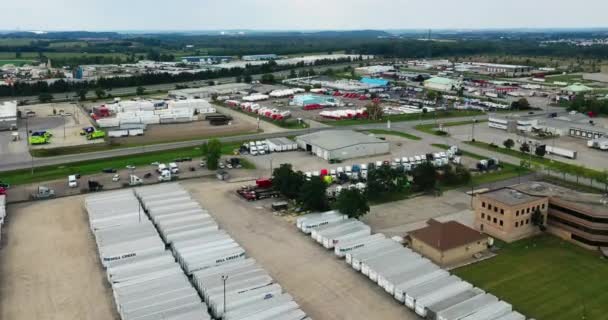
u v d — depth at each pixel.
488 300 61.38
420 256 74.00
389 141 153.62
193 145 148.50
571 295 66.06
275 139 148.88
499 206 83.56
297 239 84.06
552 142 152.88
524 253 79.06
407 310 62.53
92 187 109.19
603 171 116.50
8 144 147.75
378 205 100.69
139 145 148.12
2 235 85.12
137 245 76.88
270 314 58.34
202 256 73.81
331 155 130.75
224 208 98.81
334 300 64.81
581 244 81.81
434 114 199.00
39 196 104.44
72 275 71.06
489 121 176.00
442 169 117.25
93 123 179.88
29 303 63.72
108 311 62.06
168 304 60.38
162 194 101.56
